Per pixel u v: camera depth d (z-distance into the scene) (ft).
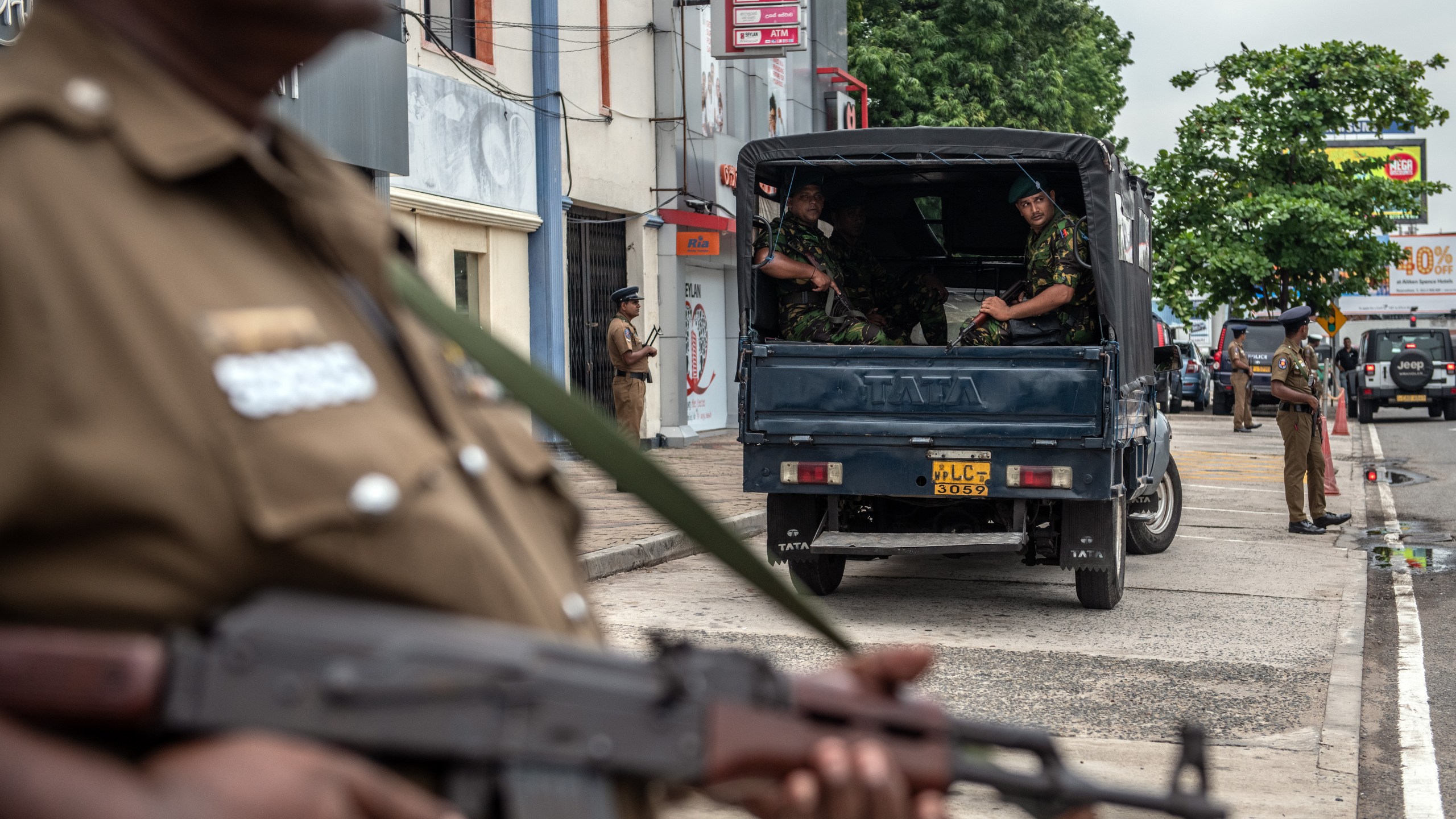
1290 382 39.96
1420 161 174.19
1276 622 26.30
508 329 50.96
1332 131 89.45
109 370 2.58
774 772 3.32
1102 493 25.32
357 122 34.19
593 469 46.52
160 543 2.65
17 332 2.50
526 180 51.49
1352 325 135.03
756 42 63.46
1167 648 23.71
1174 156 91.81
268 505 2.75
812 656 22.67
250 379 2.76
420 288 3.60
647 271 61.46
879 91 108.78
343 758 2.67
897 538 26.71
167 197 2.81
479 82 48.03
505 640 3.03
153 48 3.04
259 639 2.72
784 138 27.02
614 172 58.49
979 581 30.99
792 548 26.86
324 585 2.90
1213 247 89.20
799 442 26.40
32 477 2.51
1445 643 25.22
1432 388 99.50
